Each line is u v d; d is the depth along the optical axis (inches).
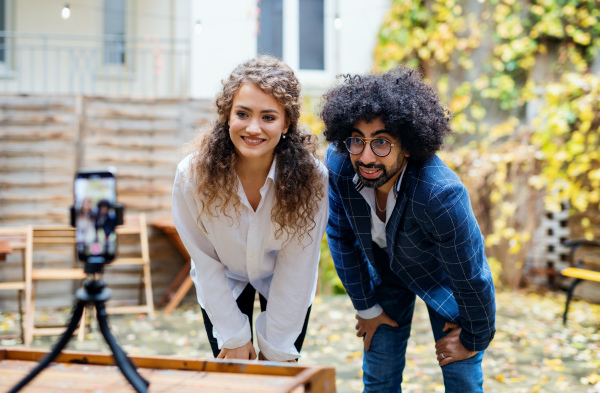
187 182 77.0
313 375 52.9
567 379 128.0
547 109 211.9
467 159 228.7
